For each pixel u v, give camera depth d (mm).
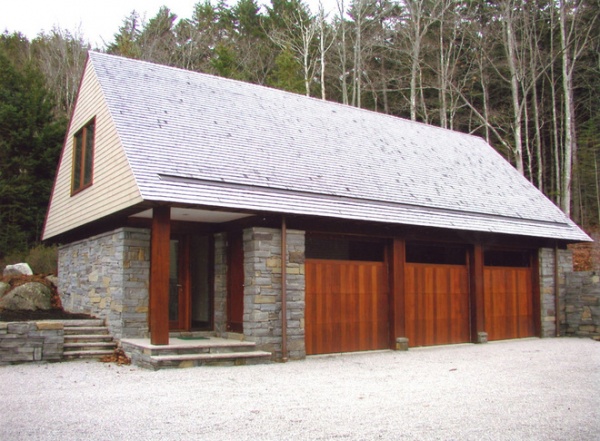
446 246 14453
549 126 31688
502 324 15297
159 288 9992
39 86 21875
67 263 14633
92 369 9656
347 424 6102
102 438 5504
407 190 14070
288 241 11406
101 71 12711
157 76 13594
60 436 5562
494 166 18734
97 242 12578
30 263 17391
